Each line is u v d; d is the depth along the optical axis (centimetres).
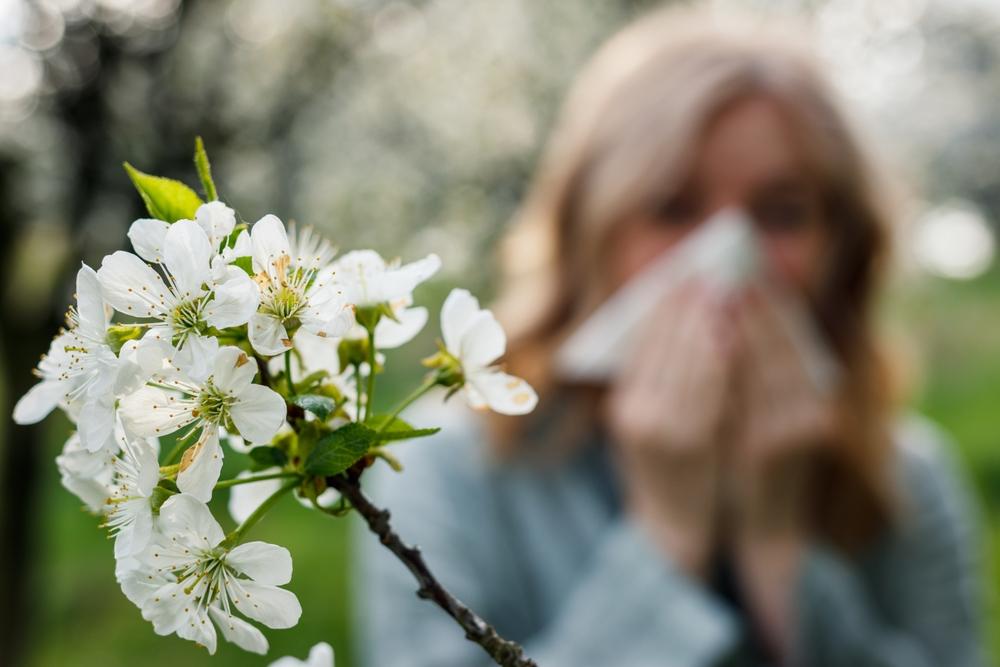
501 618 97
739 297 93
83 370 44
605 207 97
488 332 52
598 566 94
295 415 44
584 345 96
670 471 92
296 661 52
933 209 540
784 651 93
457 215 233
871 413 102
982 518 271
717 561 95
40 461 157
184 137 148
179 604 42
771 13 229
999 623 192
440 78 230
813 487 101
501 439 98
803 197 97
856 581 99
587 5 239
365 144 229
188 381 41
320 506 45
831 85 100
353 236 226
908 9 258
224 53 162
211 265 42
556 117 230
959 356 438
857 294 104
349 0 188
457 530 97
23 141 148
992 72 552
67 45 139
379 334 50
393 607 95
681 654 87
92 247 144
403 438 46
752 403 93
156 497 43
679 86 95
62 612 237
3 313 148
